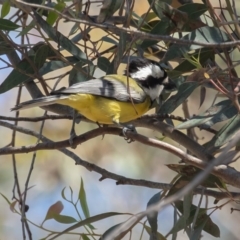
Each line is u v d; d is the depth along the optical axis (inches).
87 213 346.6
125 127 342.6
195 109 585.0
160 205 174.7
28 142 593.9
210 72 331.6
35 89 385.4
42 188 602.5
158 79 398.3
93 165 349.1
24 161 601.9
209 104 585.9
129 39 367.2
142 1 523.5
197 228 334.3
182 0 386.3
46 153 603.8
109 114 362.6
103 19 325.7
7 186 600.4
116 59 364.2
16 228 602.5
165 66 414.0
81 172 609.9
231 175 295.4
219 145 307.9
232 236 571.2
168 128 341.7
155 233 319.9
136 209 618.8
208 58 350.3
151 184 339.6
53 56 363.3
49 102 330.3
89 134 328.5
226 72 362.6
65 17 278.8
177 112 575.2
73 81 378.3
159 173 610.2
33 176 603.8
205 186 324.2
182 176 320.8
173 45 335.0
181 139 334.3
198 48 341.1
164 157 614.5
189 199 318.0
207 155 321.1
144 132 598.5
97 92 352.5
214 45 288.7
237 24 330.6
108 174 346.3
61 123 598.5
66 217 343.3
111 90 364.8
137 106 370.6
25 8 325.7
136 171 606.2
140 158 612.4
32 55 357.1
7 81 355.3
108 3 322.7
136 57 409.1
